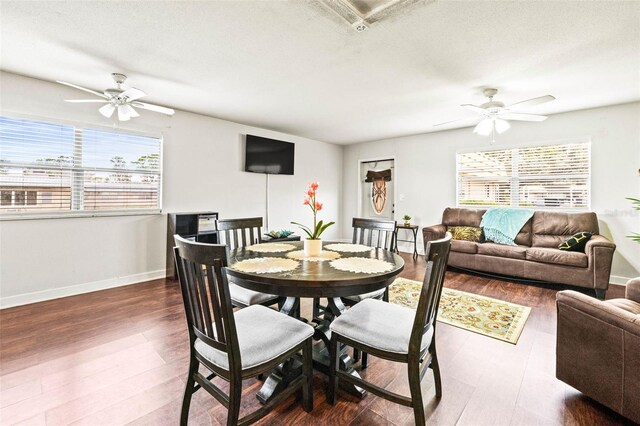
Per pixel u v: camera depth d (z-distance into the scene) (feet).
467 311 9.43
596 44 7.54
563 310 5.50
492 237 14.30
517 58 8.36
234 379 3.93
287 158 18.10
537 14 6.33
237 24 6.81
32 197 10.06
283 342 4.58
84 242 11.09
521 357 6.81
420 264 15.93
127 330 7.95
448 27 6.86
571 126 13.53
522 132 14.87
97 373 6.02
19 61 8.64
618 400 4.72
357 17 6.43
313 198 7.03
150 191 12.81
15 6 6.11
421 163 18.54
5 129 9.50
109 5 6.13
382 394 4.68
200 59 8.51
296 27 6.91
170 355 6.73
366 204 21.71
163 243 13.15
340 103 12.45
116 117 11.71
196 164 14.19
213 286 3.94
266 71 9.30
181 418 4.57
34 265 10.06
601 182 12.89
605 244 10.73
